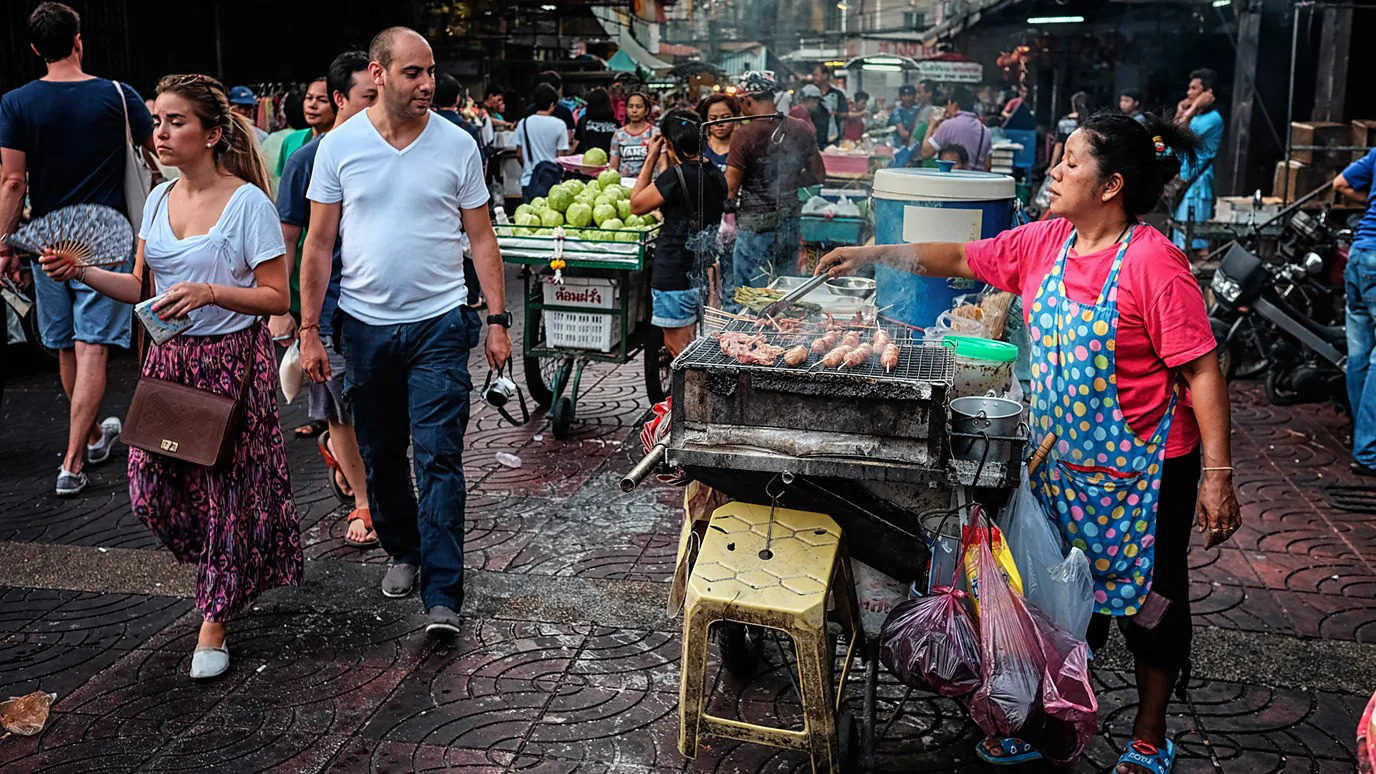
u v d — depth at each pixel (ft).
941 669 8.98
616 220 19.69
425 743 10.66
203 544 12.14
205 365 11.78
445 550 12.58
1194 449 9.61
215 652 11.94
